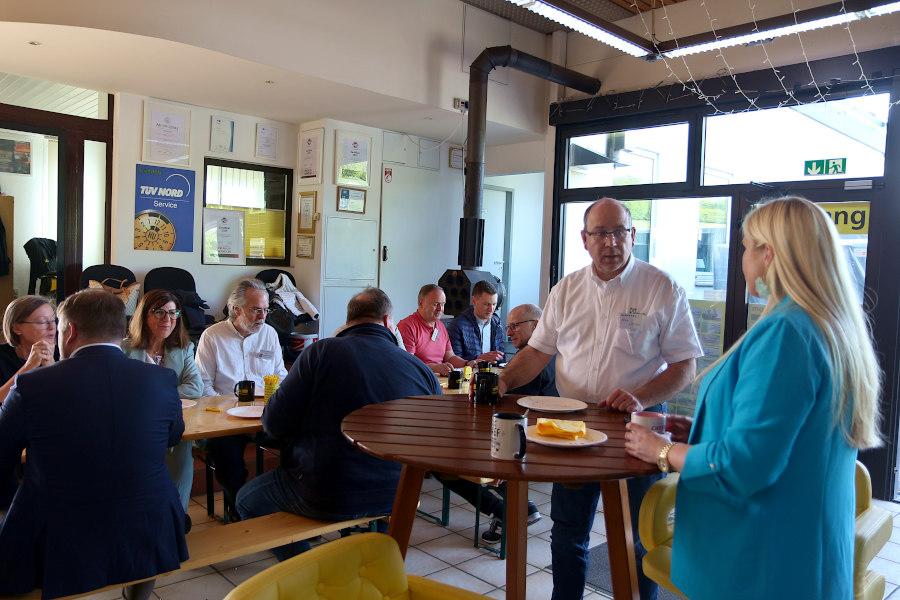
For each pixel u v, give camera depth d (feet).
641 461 5.02
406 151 21.91
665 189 17.72
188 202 18.79
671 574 5.10
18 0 12.54
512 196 26.30
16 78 16.43
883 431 14.01
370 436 5.56
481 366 7.69
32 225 20.35
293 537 7.64
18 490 6.03
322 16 15.55
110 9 12.89
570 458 5.07
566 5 13.39
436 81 17.92
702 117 17.02
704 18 16.99
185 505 9.54
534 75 18.61
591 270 8.05
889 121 13.96
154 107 17.94
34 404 5.92
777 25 13.64
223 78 15.93
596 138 19.34
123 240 17.74
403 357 8.35
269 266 20.67
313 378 7.88
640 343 7.68
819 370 4.21
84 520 5.97
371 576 4.45
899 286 13.84
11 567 5.88
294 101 17.90
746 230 4.83
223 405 9.88
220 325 12.19
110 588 6.17
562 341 8.30
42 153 20.13
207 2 13.82
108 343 6.38
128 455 6.18
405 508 6.45
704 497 4.80
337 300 20.47
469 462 4.85
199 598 8.76
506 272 26.48
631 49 15.51
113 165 17.81
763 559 4.42
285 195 20.88
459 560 10.25
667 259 17.88
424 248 22.68
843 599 4.52
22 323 8.80
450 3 18.08
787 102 15.48
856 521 6.20
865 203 14.37
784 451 4.15
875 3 12.32
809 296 4.33
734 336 16.48
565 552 7.52
